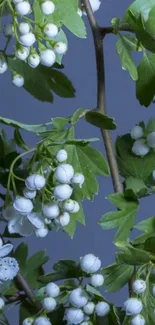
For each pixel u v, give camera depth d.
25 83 0.32
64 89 0.32
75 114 0.27
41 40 0.28
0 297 0.32
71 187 0.29
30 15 0.30
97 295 0.28
